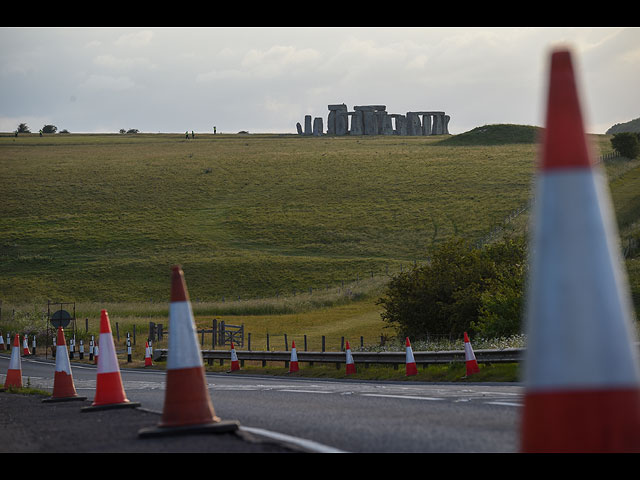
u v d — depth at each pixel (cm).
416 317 7500
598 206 920
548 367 897
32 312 12019
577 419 880
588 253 905
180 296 1883
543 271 918
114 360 2695
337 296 13675
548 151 934
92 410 2630
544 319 907
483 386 3606
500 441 1647
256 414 2444
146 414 2403
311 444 1697
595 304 894
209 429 1834
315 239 19288
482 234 17538
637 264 9462
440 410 2336
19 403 3347
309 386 4028
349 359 5391
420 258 16938
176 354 1862
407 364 4800
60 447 1848
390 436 1792
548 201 928
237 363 6512
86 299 15950
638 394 887
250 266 17288
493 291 6869
